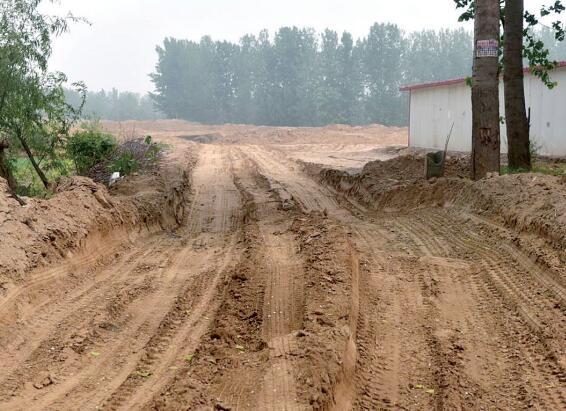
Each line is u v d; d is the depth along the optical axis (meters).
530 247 8.95
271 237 11.57
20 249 7.84
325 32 91.88
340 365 5.53
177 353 6.31
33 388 5.40
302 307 7.39
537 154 23.19
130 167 20.98
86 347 6.37
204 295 8.36
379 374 6.00
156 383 5.56
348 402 5.36
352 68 90.81
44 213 9.07
